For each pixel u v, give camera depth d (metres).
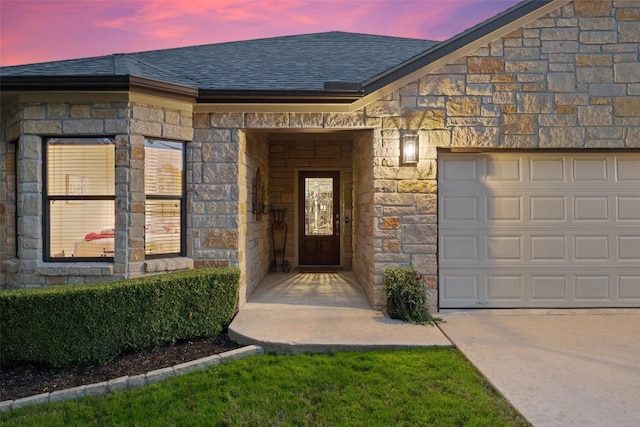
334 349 3.91
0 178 4.93
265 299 5.82
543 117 5.09
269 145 8.92
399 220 5.14
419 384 3.20
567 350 3.86
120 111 4.59
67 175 4.75
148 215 4.88
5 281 4.89
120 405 3.00
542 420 2.63
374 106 5.12
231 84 5.16
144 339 3.97
